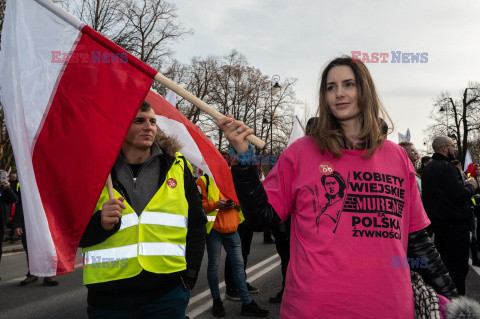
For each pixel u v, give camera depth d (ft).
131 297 6.91
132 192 7.43
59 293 18.71
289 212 6.07
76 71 7.41
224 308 15.66
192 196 8.25
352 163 5.67
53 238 6.86
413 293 5.88
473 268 23.31
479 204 28.63
